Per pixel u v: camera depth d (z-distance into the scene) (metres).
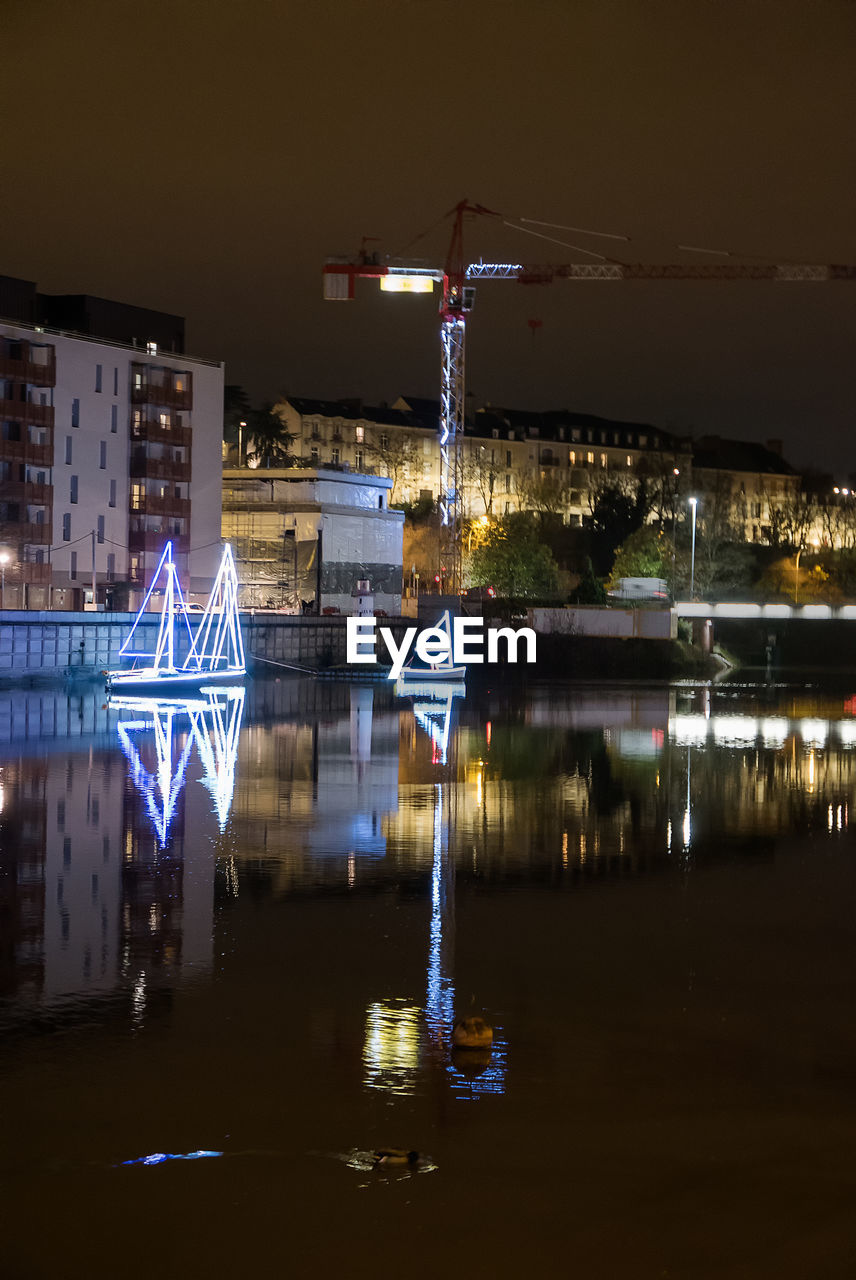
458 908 36.16
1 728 77.88
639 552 179.25
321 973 29.86
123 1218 18.97
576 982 29.52
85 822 47.97
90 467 127.19
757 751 75.38
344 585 149.75
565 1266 17.98
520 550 169.50
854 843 46.62
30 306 128.62
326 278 169.88
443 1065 24.31
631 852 44.44
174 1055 24.58
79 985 28.64
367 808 52.31
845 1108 22.58
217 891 37.59
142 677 105.56
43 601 120.00
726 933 33.91
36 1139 21.16
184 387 135.75
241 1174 20.14
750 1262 18.06
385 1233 18.69
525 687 125.94
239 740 75.06
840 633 184.88
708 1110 22.45
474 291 167.38
